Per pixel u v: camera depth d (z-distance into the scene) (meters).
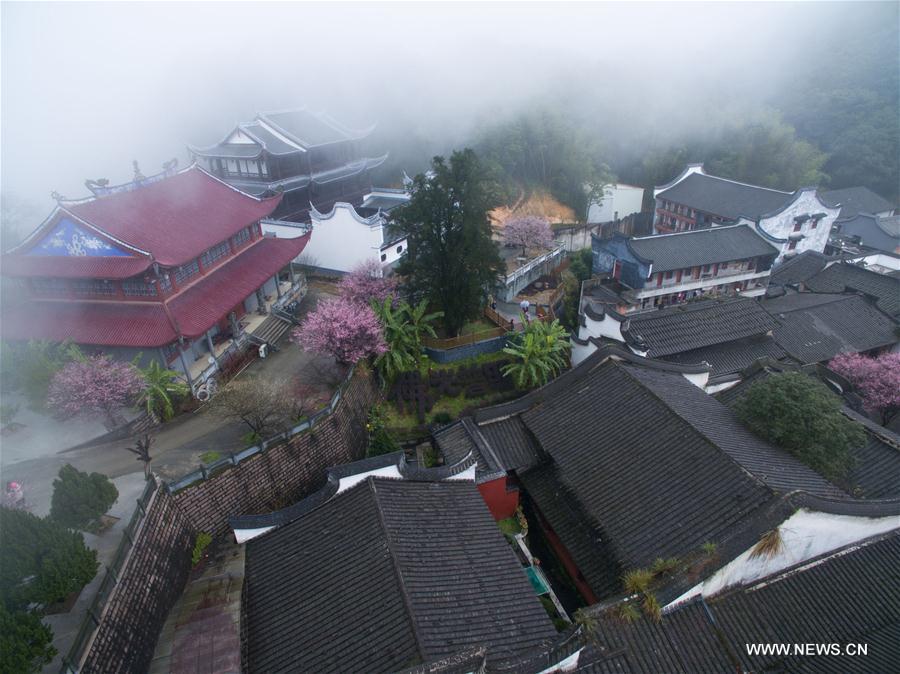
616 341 33.53
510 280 43.66
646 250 42.81
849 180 85.69
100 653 14.82
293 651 15.99
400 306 31.70
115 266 26.97
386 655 14.85
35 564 14.11
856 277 44.00
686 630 16.14
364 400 29.47
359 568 17.67
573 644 13.94
